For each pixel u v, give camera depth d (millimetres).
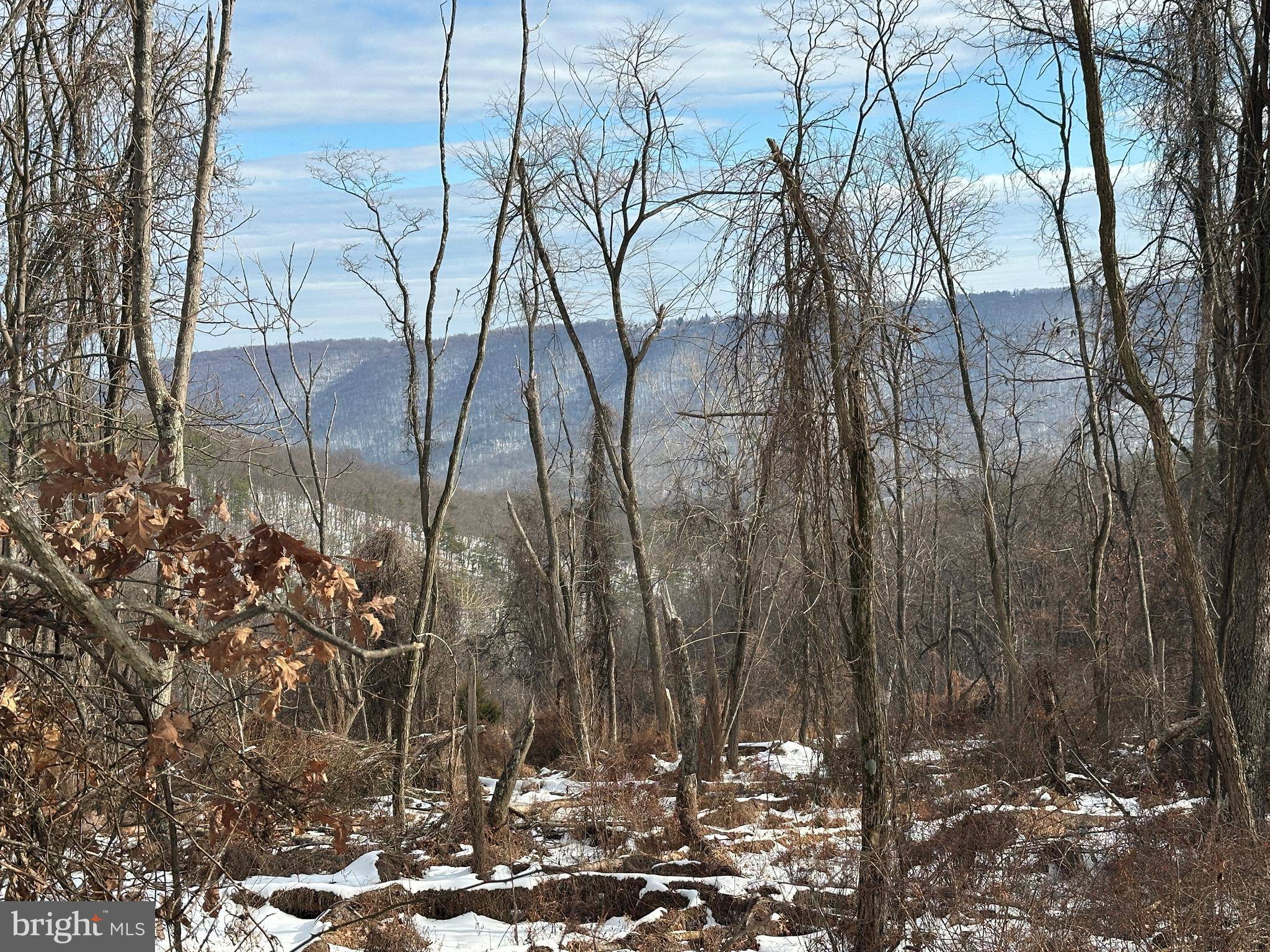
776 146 6590
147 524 3631
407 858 9336
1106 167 8023
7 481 3945
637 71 16125
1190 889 7066
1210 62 10609
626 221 16328
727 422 6840
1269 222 9594
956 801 9727
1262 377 9695
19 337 9477
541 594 25109
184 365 9531
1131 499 17906
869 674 6625
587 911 8508
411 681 10859
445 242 11516
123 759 4008
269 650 4051
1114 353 10555
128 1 10836
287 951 6570
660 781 15172
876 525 6707
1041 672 14477
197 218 9867
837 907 7707
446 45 11445
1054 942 6676
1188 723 13977
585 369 16984
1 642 3861
